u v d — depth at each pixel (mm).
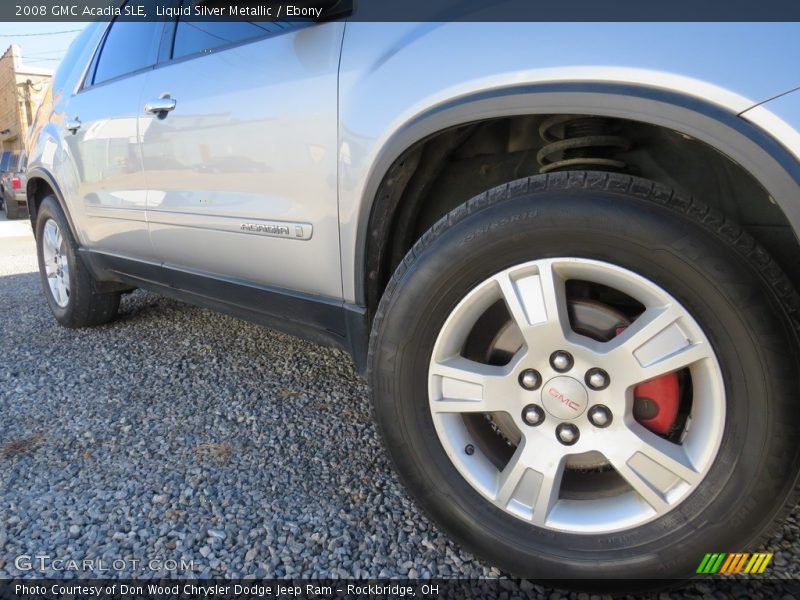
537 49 1233
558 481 1321
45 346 3275
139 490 1833
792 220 1044
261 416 2346
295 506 1742
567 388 1303
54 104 3461
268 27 1875
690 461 1211
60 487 1857
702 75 1084
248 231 1987
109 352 3143
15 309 4309
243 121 1902
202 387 2645
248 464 1982
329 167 1664
